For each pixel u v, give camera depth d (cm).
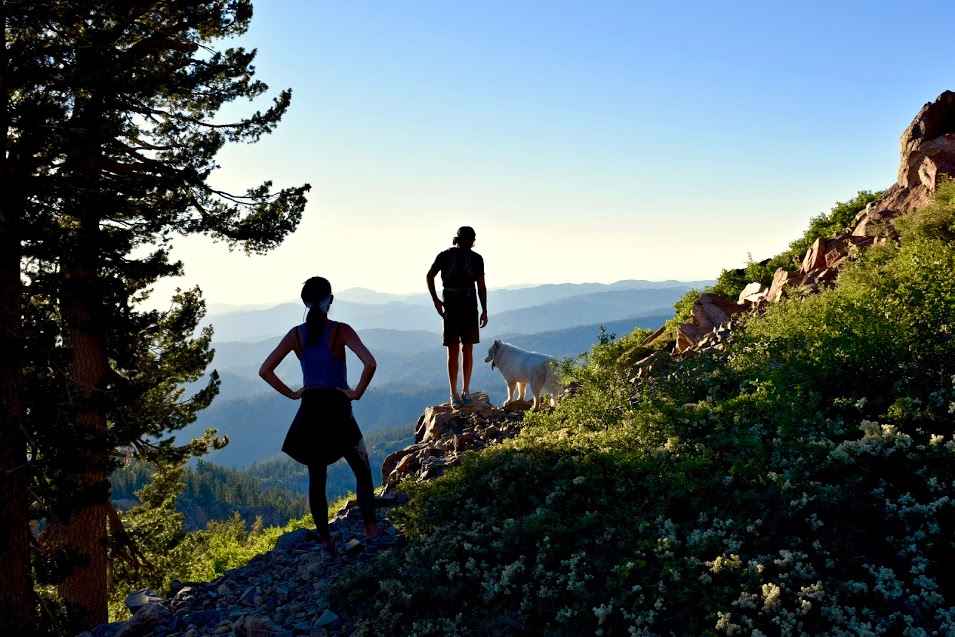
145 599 673
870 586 424
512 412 1153
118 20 1216
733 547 475
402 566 605
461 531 631
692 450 619
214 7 1393
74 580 1277
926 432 535
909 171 1266
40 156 1138
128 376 1465
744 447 586
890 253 948
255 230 1345
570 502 603
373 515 647
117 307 1248
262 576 684
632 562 485
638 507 563
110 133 1156
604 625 454
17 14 1088
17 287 1074
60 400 1144
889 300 726
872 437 531
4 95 1084
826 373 647
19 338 1041
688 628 425
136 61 1244
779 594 420
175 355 1603
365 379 609
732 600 432
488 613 511
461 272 1100
